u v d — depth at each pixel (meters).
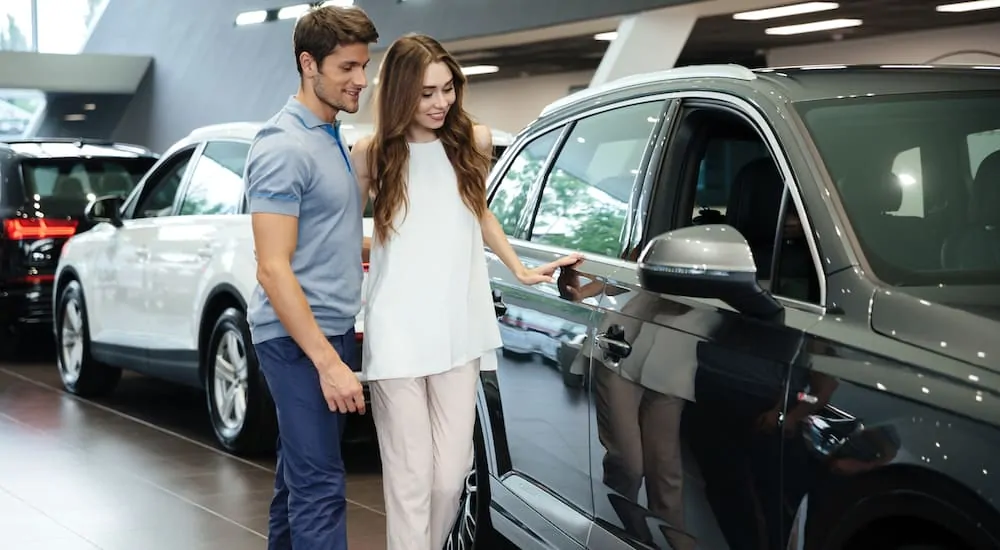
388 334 3.87
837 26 16.88
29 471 7.05
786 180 3.35
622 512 3.65
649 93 4.16
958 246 3.14
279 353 3.98
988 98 3.60
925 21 16.28
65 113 31.70
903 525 2.77
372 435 8.16
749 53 20.53
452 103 3.87
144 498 6.45
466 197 3.93
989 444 2.54
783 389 3.05
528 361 4.20
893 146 3.39
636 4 15.29
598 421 3.77
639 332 3.62
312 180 3.88
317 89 3.89
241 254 7.24
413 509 3.94
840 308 3.03
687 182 3.86
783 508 3.02
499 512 4.36
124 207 8.86
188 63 27.23
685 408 3.36
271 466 7.19
